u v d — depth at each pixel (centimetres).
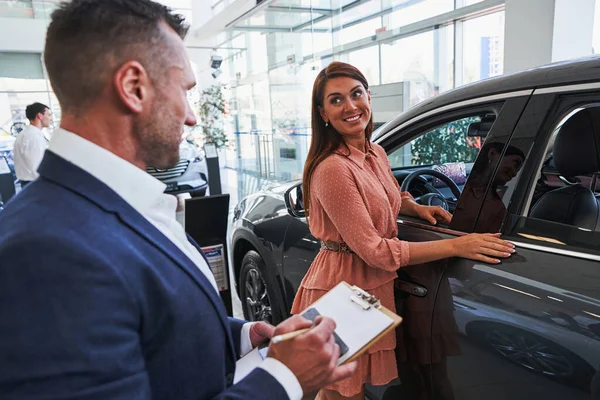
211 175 662
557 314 99
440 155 221
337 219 127
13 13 648
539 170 121
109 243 57
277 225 217
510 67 356
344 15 576
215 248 210
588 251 105
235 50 710
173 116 69
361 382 135
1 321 50
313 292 141
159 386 63
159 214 70
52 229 53
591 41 336
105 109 64
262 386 65
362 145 143
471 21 447
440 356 126
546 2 321
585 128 126
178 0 1069
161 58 66
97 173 62
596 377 91
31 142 447
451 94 149
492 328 111
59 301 51
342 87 129
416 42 497
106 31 61
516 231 121
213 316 69
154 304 61
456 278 122
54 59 62
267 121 661
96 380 52
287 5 577
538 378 103
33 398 49
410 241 145
